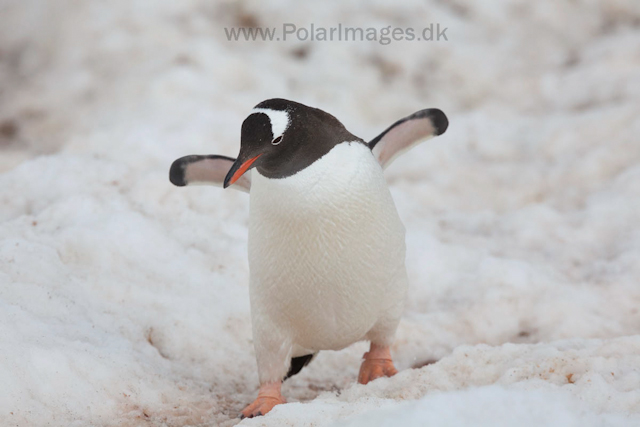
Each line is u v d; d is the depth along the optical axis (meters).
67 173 22.42
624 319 18.62
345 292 13.31
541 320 18.64
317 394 16.00
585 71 33.97
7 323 13.74
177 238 20.41
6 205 21.05
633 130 27.75
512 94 33.91
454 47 35.53
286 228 12.68
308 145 12.27
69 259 18.08
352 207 12.59
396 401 12.13
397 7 36.78
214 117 28.52
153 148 25.89
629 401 11.51
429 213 24.78
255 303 13.80
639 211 23.27
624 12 37.81
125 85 32.19
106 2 36.47
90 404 13.04
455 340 18.36
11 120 32.62
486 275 20.22
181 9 35.69
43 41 36.31
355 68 34.03
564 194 25.62
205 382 15.63
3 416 12.15
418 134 15.30
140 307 17.19
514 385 12.14
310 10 36.16
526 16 37.72
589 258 21.78
